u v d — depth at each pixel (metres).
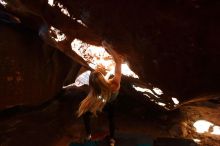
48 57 6.03
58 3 3.60
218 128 6.38
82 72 7.00
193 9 2.36
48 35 4.66
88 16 3.33
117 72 4.11
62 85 6.88
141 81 4.12
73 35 4.18
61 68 6.46
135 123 7.19
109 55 4.38
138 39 3.02
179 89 3.44
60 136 7.20
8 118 6.69
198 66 2.90
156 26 2.73
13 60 5.46
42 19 4.59
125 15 2.84
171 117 6.80
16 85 5.64
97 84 4.45
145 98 5.35
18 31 5.58
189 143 7.73
